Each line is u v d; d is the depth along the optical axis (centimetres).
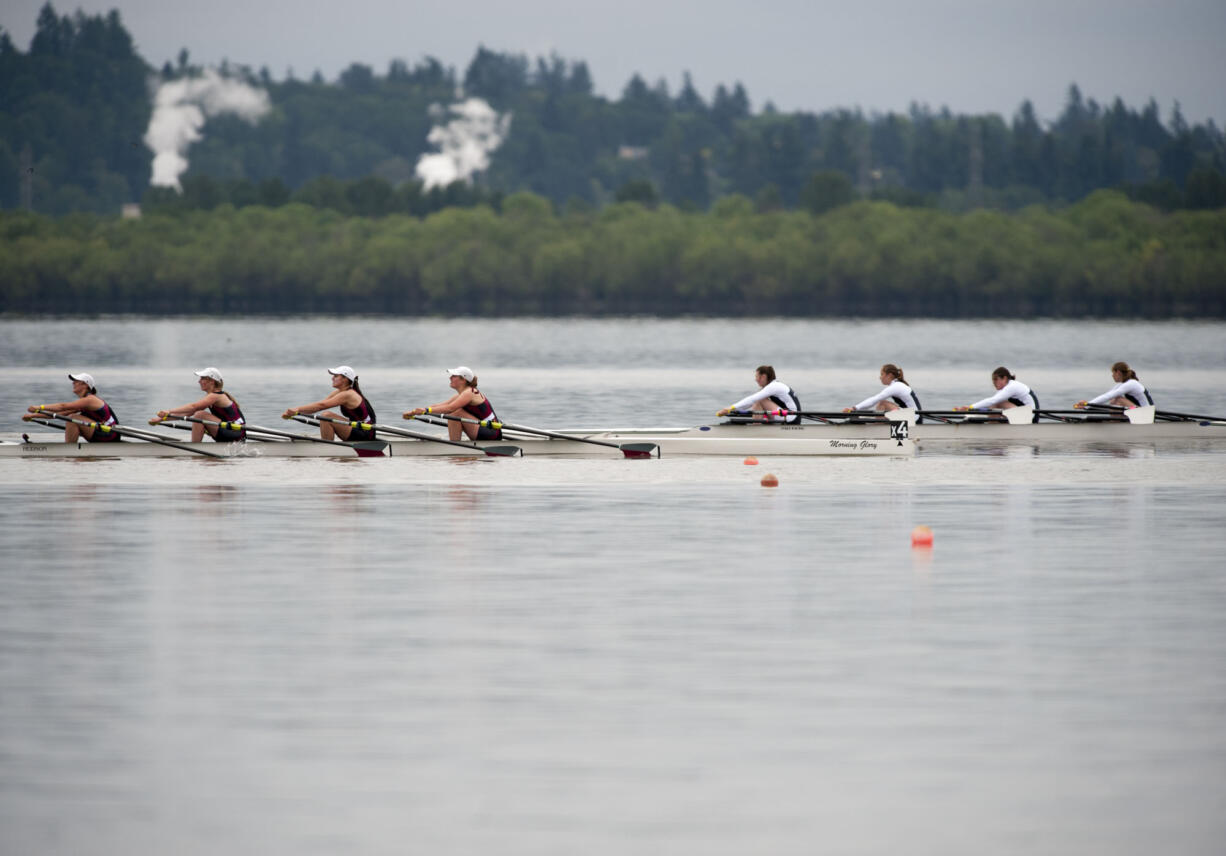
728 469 12106
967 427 14250
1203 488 11062
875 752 4488
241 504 9925
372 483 11069
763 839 3816
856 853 3734
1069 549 8181
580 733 4675
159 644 5822
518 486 10969
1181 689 5178
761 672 5403
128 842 3791
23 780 4241
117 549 8069
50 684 5234
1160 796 4119
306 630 6069
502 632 6038
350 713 4884
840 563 7700
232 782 4222
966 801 4081
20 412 18575
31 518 9231
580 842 3794
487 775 4281
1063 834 3856
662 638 5934
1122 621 6266
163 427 15988
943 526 9069
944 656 5641
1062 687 5203
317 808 4022
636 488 10906
